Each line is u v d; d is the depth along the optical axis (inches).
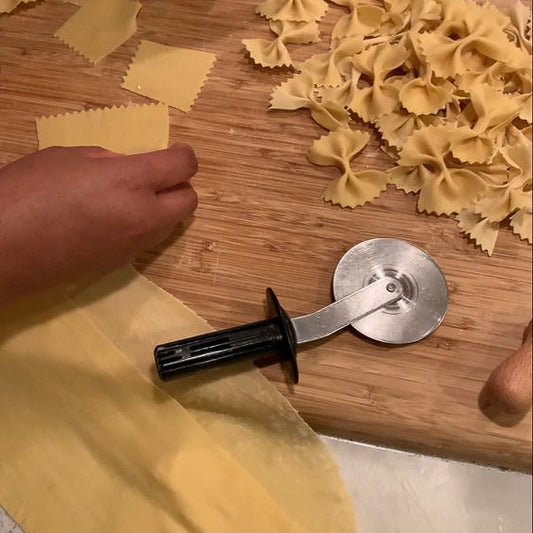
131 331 19.1
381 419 17.8
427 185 19.6
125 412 18.4
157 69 21.8
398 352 18.3
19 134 21.3
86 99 21.6
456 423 17.7
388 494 17.8
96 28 22.4
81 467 18.2
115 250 17.8
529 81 20.5
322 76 21.4
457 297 18.7
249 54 21.8
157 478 17.7
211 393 18.4
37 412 18.7
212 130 21.0
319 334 17.7
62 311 19.3
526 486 17.7
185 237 19.8
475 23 21.1
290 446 18.0
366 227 19.6
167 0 22.5
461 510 17.5
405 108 20.5
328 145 20.3
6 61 22.1
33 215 16.7
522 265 19.0
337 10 22.4
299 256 19.4
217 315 19.1
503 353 18.2
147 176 17.8
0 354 19.1
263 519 17.3
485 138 19.6
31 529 17.8
